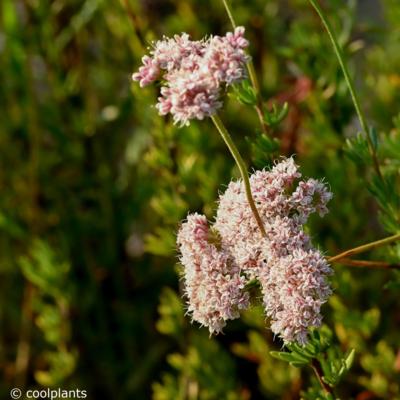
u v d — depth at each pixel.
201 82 0.33
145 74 0.35
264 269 0.35
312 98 0.48
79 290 0.53
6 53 0.53
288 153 0.49
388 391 0.45
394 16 0.49
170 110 0.34
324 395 0.38
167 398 0.49
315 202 0.36
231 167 0.50
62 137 0.53
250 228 0.36
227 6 0.37
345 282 0.46
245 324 0.53
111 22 0.52
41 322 0.51
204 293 0.36
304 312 0.35
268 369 0.47
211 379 0.48
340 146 0.47
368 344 0.47
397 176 0.46
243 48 0.33
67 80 0.53
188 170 0.47
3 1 0.51
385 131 0.52
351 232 0.49
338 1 0.47
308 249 0.35
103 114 0.53
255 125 0.53
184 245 0.36
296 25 0.48
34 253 0.51
